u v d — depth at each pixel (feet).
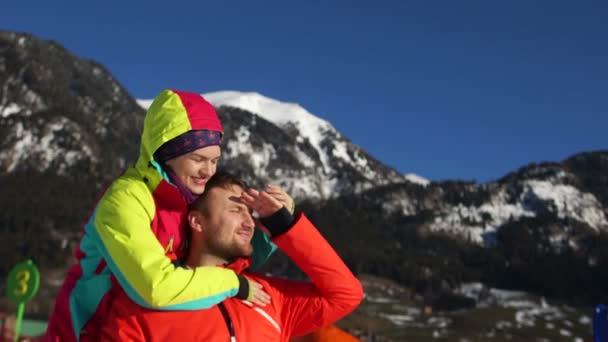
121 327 9.48
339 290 10.61
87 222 10.52
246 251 10.43
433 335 466.29
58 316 10.36
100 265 10.05
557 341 474.49
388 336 447.83
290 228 10.39
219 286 9.60
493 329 500.74
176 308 9.37
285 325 10.78
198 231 10.43
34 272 69.21
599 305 17.74
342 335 11.57
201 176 10.48
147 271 9.11
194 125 10.30
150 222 9.87
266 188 10.77
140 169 10.28
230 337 9.61
